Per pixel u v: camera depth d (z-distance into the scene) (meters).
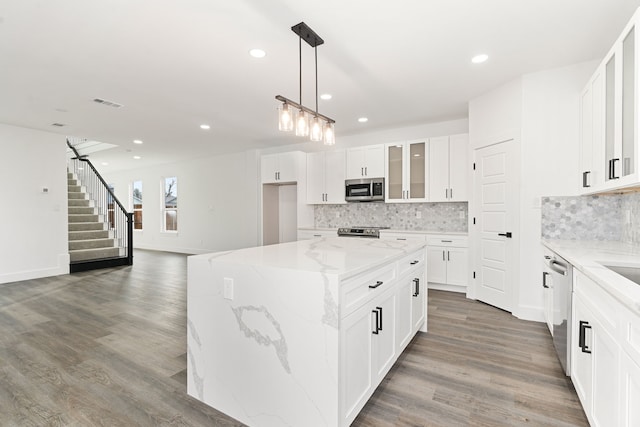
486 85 3.47
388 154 5.00
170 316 3.37
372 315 1.82
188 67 2.98
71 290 4.45
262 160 6.34
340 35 2.46
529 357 2.44
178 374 2.21
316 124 2.52
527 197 3.22
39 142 5.20
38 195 5.19
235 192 7.25
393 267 2.15
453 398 1.93
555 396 1.94
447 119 4.72
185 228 8.32
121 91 3.54
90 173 7.53
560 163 3.07
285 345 1.58
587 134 2.69
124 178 9.85
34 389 2.02
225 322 1.79
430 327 3.06
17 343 2.70
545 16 2.24
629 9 2.15
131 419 1.73
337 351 1.44
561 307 2.19
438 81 3.35
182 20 2.24
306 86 3.46
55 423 1.70
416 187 4.77
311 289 1.50
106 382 2.10
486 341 2.73
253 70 3.05
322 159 5.66
